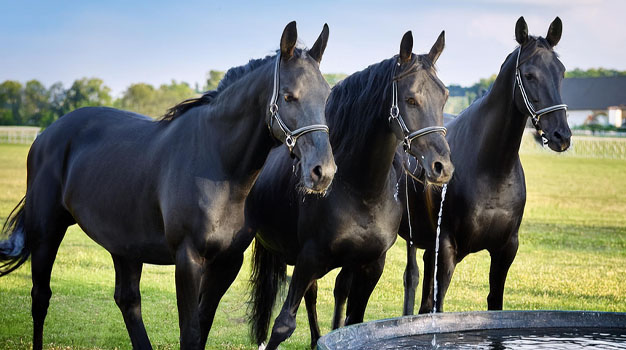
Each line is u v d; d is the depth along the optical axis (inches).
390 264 374.6
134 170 170.9
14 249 195.8
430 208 195.3
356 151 165.3
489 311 152.3
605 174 977.5
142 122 185.0
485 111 190.2
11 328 242.7
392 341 138.6
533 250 410.6
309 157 140.5
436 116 156.2
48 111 2178.9
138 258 176.7
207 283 168.7
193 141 161.9
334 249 168.9
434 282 191.2
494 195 187.2
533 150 1492.4
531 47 182.1
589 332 150.5
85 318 259.8
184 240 156.3
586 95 2925.7
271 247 197.5
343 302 186.1
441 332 147.5
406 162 185.9
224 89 162.1
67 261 366.0
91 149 186.2
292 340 240.2
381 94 162.9
